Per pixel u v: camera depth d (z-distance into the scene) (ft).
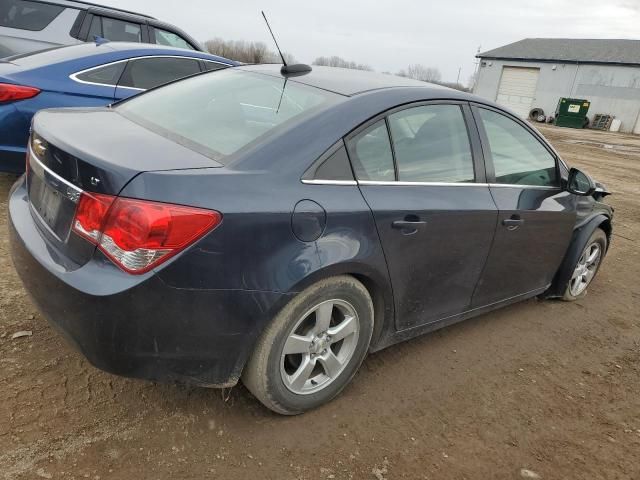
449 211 8.99
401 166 8.60
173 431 7.57
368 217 7.77
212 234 6.33
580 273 13.96
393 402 8.96
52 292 6.61
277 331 7.23
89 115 8.93
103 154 6.54
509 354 11.15
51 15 21.35
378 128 8.31
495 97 134.00
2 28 20.52
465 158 9.75
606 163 48.26
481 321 12.48
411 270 8.76
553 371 10.73
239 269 6.57
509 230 10.43
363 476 7.29
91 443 7.14
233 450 7.39
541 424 8.96
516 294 11.92
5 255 12.03
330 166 7.55
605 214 14.10
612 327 13.16
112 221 6.14
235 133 7.73
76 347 6.64
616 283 16.33
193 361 6.79
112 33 22.76
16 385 7.98
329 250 7.31
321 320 7.78
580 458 8.24
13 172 14.61
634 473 8.05
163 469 6.91
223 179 6.61
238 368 7.15
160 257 6.12
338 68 10.41
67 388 8.10
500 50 137.18
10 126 14.11
